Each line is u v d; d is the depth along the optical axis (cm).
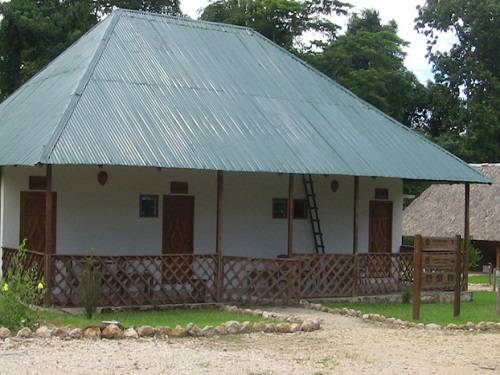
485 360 1309
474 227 3791
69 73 2112
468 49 5447
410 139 2434
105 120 1853
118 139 1806
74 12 4091
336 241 2416
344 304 2102
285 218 2327
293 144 2088
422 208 4116
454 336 1566
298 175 2344
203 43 2391
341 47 4931
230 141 1983
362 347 1386
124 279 1856
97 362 1157
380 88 4819
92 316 1708
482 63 5388
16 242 2042
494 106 5200
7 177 2097
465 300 2364
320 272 2114
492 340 1523
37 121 1919
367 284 2236
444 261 2245
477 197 3941
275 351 1308
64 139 1739
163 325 1580
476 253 3628
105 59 2091
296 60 2561
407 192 5091
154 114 1956
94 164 1705
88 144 1750
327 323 1705
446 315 1920
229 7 4888
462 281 2417
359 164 2128
